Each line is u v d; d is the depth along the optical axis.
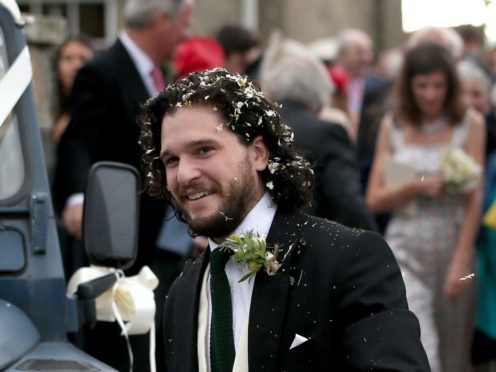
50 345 4.53
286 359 3.94
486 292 9.23
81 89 7.87
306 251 4.02
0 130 4.95
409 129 8.92
